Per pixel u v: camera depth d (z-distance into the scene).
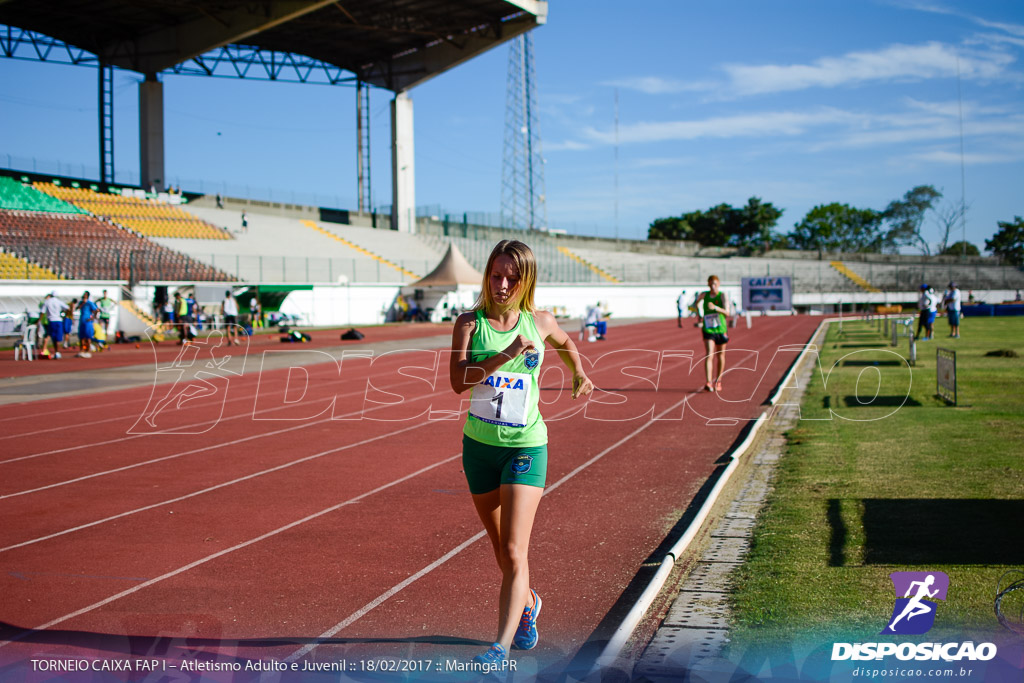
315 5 40.31
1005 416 9.05
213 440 8.96
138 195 46.72
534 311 3.50
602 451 8.12
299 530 5.45
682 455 7.86
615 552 4.86
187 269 35.53
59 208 38.97
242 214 47.66
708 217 91.50
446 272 41.41
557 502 6.09
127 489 6.66
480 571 4.57
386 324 39.81
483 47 50.72
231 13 43.81
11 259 30.00
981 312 40.41
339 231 51.94
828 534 4.88
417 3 44.91
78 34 47.72
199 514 5.87
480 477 3.45
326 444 8.70
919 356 17.67
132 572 4.62
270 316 35.53
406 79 55.69
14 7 42.41
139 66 48.22
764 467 7.14
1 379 15.73
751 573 4.29
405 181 57.47
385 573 4.57
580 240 67.94
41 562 4.80
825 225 103.94
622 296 55.81
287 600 4.16
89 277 30.95
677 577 4.34
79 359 20.86
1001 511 5.17
